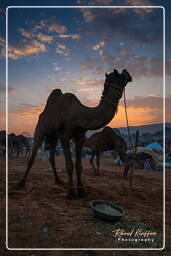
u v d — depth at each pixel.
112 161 20.92
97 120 5.79
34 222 4.36
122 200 6.37
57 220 4.50
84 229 4.11
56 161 17.50
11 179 8.45
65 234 3.87
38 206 5.37
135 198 6.78
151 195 7.33
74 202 5.79
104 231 4.05
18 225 4.17
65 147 6.30
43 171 11.20
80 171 6.50
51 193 6.61
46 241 3.58
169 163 17.66
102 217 4.47
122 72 5.95
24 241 3.55
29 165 7.26
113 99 5.73
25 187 7.18
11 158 19.27
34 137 7.62
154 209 5.77
